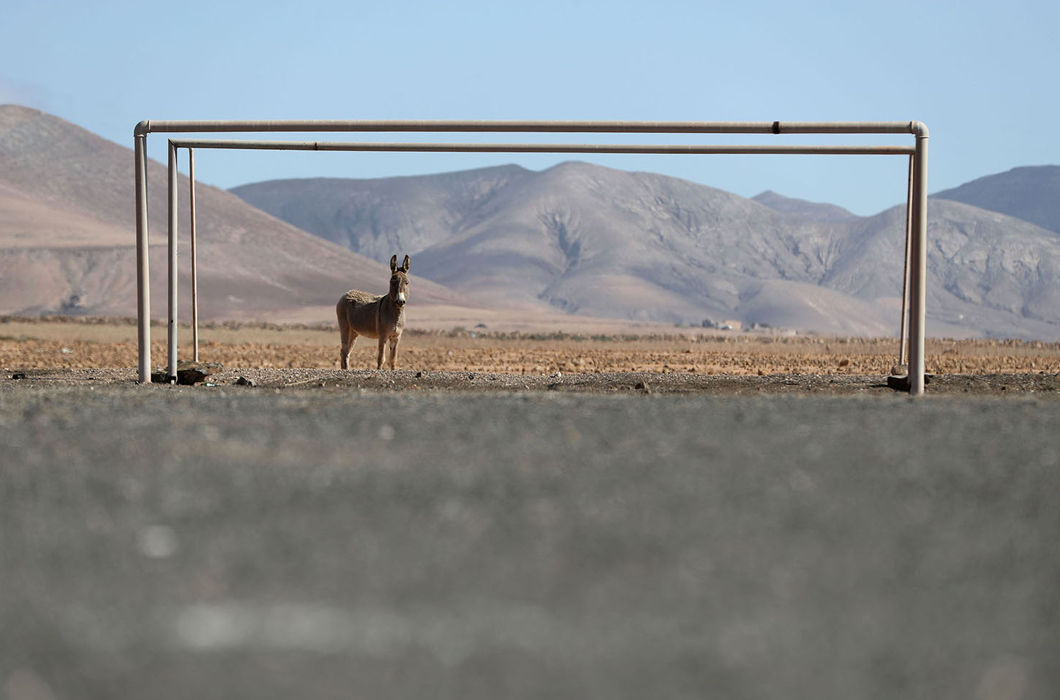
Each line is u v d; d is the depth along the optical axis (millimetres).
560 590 25438
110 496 34969
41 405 63531
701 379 91688
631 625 23297
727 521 31516
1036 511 32781
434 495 34906
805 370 148500
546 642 22422
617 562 27516
